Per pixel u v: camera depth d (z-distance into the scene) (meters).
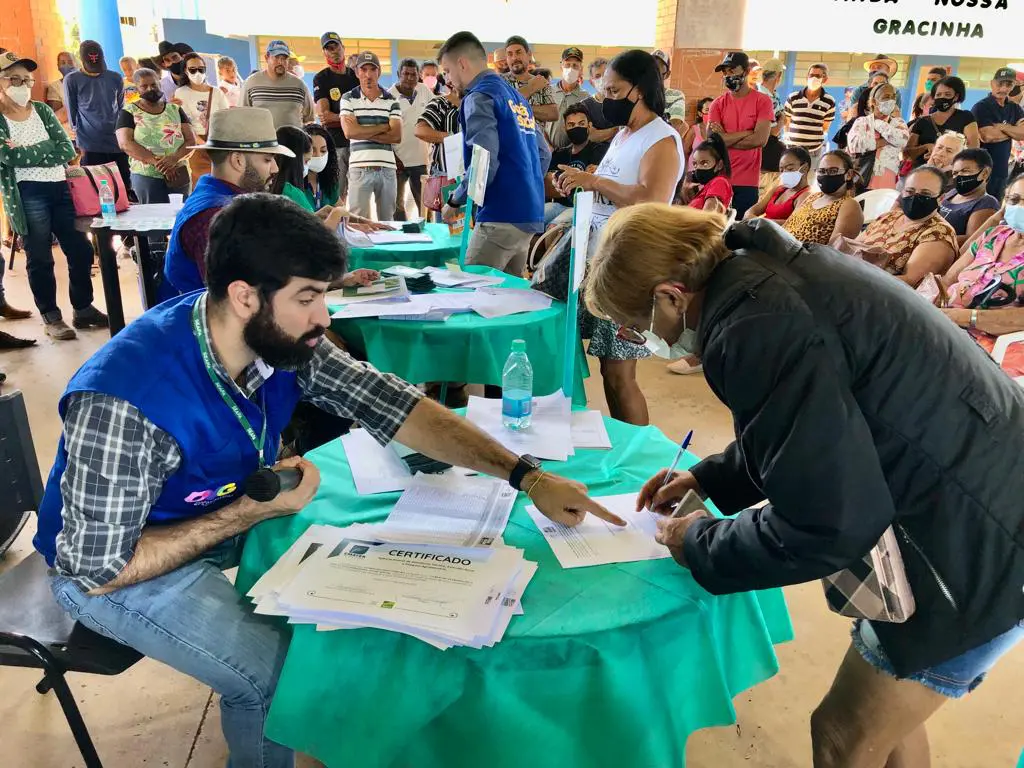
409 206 8.20
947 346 0.97
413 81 6.57
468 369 2.38
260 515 1.31
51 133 4.16
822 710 1.28
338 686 1.06
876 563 1.02
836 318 0.94
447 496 1.39
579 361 2.69
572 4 10.68
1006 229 2.85
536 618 1.05
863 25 6.52
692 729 1.15
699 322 1.06
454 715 1.02
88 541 1.17
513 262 3.70
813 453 0.92
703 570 1.08
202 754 1.68
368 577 1.13
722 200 4.50
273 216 1.12
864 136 5.39
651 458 1.57
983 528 0.98
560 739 1.05
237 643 1.23
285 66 5.58
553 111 5.54
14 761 1.65
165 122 5.18
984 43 6.52
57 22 9.12
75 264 4.44
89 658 1.34
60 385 3.71
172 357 1.21
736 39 6.72
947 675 1.10
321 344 1.46
